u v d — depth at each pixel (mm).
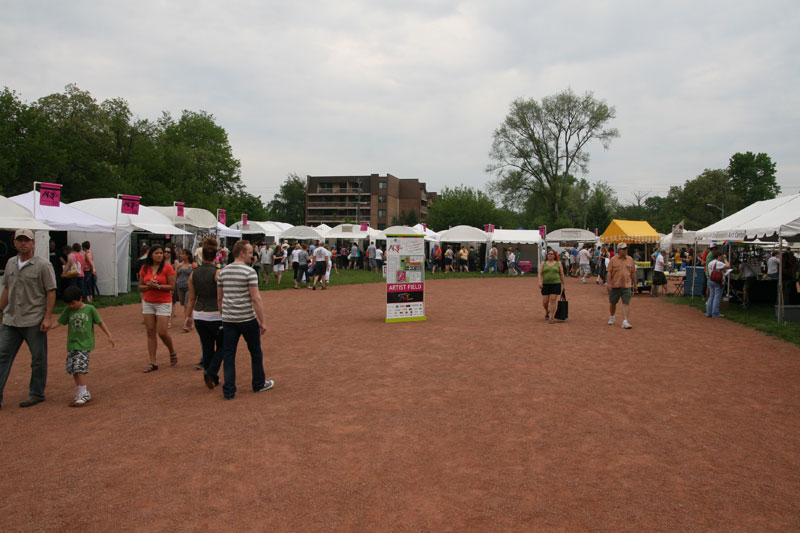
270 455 4254
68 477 3826
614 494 3604
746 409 5609
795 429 4988
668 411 5527
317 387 6418
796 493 3643
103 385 6488
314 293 19719
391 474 3906
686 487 3727
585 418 5273
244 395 6051
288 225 44656
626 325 11383
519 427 4992
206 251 6383
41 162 29750
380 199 96750
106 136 39344
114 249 16656
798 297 13555
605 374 7168
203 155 50812
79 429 4875
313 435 4727
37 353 5703
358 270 36406
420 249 12469
